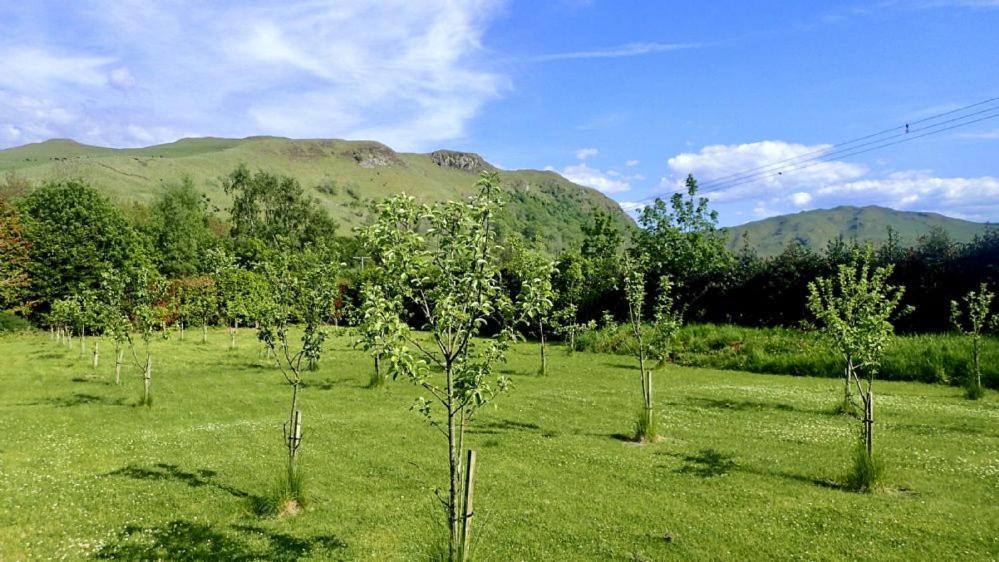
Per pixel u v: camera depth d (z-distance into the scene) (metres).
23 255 53.56
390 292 7.82
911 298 34.81
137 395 23.83
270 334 13.57
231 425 18.11
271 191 114.94
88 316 30.81
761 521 10.12
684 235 45.78
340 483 12.50
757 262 43.38
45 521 10.43
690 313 45.62
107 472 13.29
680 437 16.05
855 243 38.53
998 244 32.16
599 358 35.59
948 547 8.91
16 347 39.34
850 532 9.55
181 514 10.87
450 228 7.70
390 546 9.48
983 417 17.53
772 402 20.80
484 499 11.38
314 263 17.00
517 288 28.36
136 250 60.19
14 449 15.41
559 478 12.59
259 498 11.43
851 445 14.67
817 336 20.44
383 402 22.17
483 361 7.82
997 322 27.20
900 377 26.45
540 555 9.03
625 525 10.09
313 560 8.99
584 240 52.16
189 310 45.00
